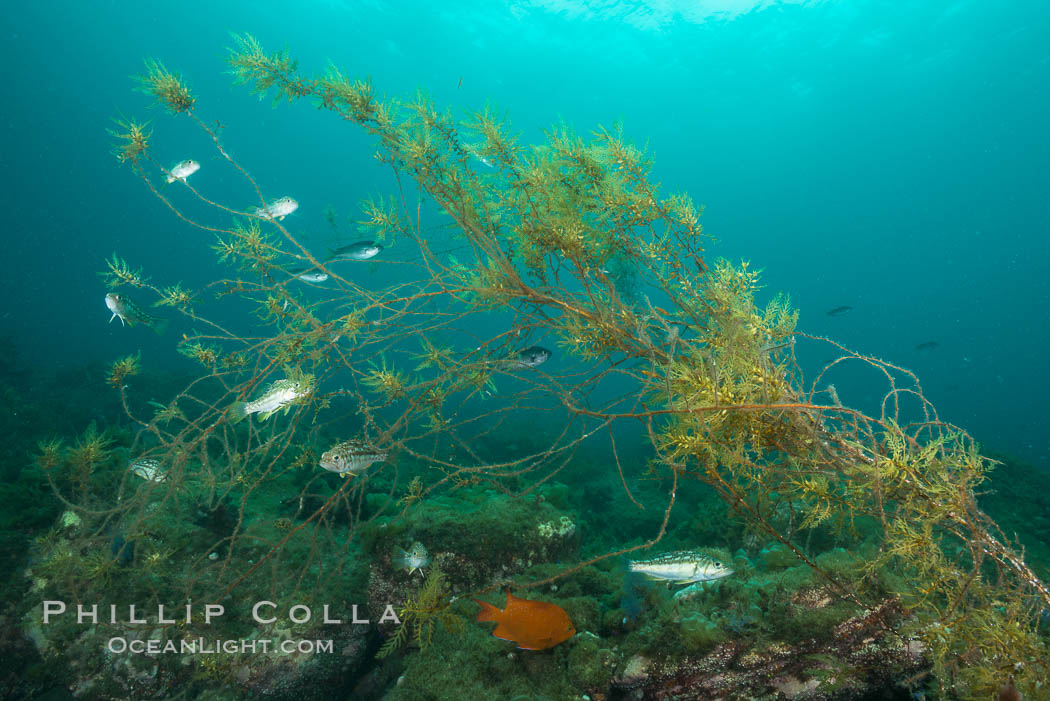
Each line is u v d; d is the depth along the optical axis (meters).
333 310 2.98
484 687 3.07
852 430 2.37
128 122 2.71
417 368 3.04
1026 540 6.50
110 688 3.58
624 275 2.93
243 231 2.90
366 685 3.88
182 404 11.99
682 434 2.40
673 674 2.78
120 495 3.27
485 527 4.20
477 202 2.91
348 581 4.23
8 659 3.60
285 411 2.95
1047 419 38.00
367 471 4.33
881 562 2.43
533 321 2.86
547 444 13.60
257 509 4.91
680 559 2.78
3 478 6.17
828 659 2.66
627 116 58.03
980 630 2.17
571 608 3.46
